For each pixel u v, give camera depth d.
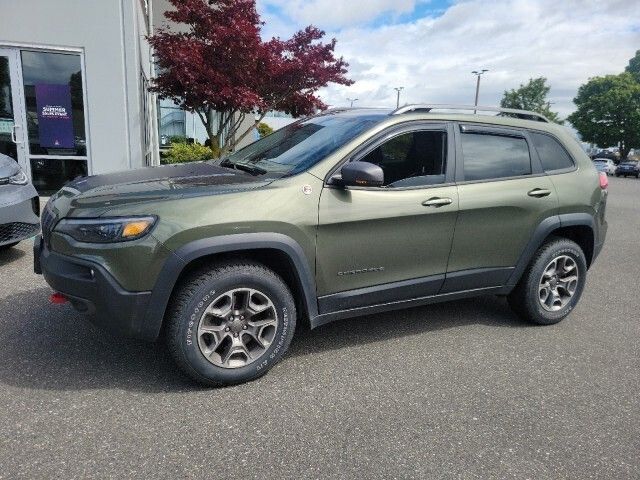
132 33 8.52
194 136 16.92
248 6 9.73
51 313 3.99
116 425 2.64
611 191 23.12
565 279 4.35
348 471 2.39
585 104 65.69
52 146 8.58
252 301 3.12
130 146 8.90
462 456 2.54
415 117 3.63
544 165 4.18
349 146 3.35
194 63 9.14
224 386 3.09
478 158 3.85
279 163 3.54
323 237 3.19
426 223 3.54
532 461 2.53
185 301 2.87
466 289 3.92
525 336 4.10
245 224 2.94
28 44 8.11
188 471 2.33
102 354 3.38
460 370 3.46
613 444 2.71
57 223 2.99
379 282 3.50
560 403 3.09
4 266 5.09
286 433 2.65
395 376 3.33
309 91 11.33
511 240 3.96
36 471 2.27
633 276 6.28
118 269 2.76
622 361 3.72
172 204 2.86
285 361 3.47
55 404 2.79
